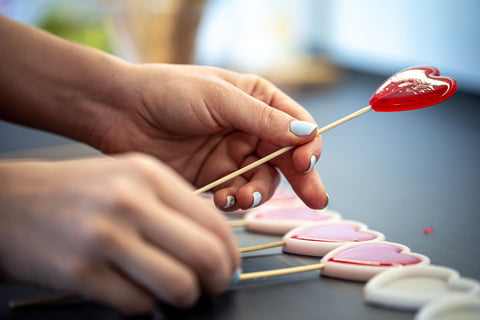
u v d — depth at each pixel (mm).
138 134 560
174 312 393
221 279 379
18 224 370
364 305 396
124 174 367
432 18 1359
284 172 530
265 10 1567
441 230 514
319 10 1729
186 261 366
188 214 378
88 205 358
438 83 490
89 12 1093
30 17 1124
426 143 814
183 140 559
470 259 457
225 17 1485
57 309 397
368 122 978
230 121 518
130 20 989
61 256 362
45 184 373
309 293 413
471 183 637
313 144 498
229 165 550
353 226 505
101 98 552
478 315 368
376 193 622
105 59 553
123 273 369
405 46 1458
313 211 554
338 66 1576
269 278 436
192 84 526
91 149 797
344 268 430
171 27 985
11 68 545
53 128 568
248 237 522
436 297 384
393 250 447
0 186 376
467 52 1253
